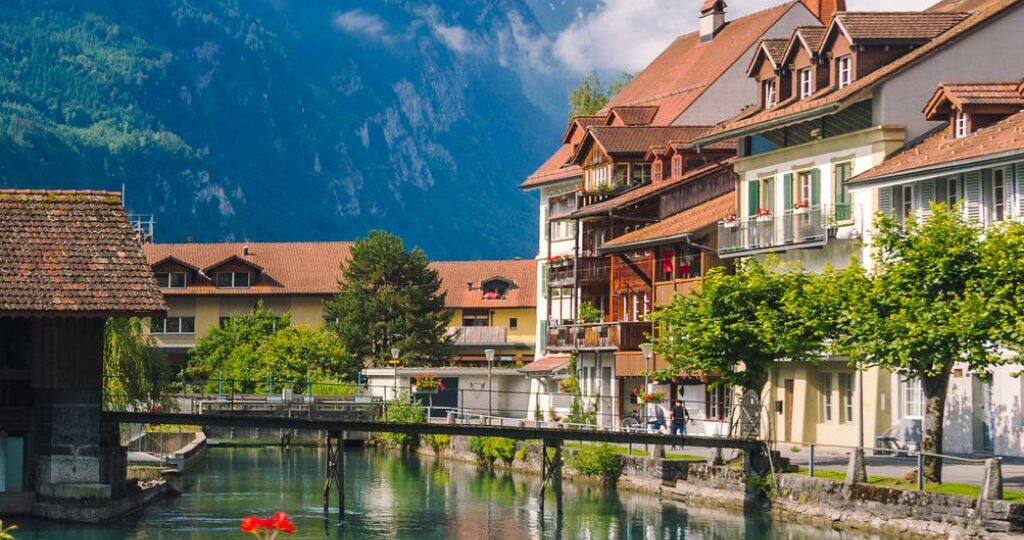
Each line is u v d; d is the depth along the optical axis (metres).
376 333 114.25
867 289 42.19
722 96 82.62
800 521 44.53
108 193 49.19
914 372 41.16
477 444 71.00
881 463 47.75
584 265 79.88
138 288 46.12
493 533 44.72
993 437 49.59
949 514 38.00
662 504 50.94
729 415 64.44
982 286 38.75
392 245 116.75
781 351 47.94
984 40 53.09
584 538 43.31
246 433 96.00
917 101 53.00
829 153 56.22
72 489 45.78
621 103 92.88
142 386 66.44
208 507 51.09
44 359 45.75
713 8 90.50
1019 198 45.31
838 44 56.88
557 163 95.06
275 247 134.00
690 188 73.12
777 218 58.28
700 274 65.38
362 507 51.84
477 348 128.25
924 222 42.56
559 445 49.59
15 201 48.16
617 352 72.56
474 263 137.12
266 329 116.75
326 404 82.94
